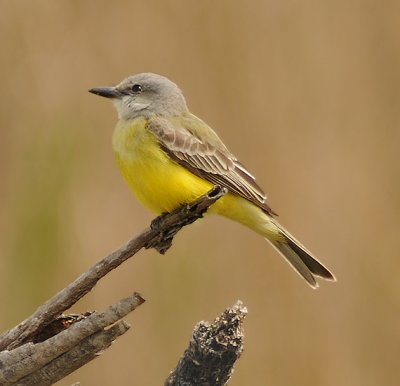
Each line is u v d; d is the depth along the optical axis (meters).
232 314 7.20
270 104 13.95
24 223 12.94
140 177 10.46
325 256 13.59
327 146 13.89
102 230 13.05
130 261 13.23
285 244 10.98
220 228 13.50
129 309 7.48
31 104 13.59
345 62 14.32
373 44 14.48
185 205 9.34
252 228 10.91
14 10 13.82
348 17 14.48
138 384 12.80
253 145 13.80
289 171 13.73
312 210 13.64
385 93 14.31
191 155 10.55
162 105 11.16
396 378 13.28
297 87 14.05
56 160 13.29
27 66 13.70
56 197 13.09
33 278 12.75
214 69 13.98
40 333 8.11
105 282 13.12
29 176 13.22
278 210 13.64
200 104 13.88
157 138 10.45
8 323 12.60
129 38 13.94
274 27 14.20
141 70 13.87
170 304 13.09
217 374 7.14
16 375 7.65
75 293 8.09
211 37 14.08
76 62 13.80
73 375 12.81
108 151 13.52
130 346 12.94
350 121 14.09
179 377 7.18
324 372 13.12
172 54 13.94
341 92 14.18
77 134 13.45
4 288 12.73
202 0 14.15
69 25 13.90
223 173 10.66
